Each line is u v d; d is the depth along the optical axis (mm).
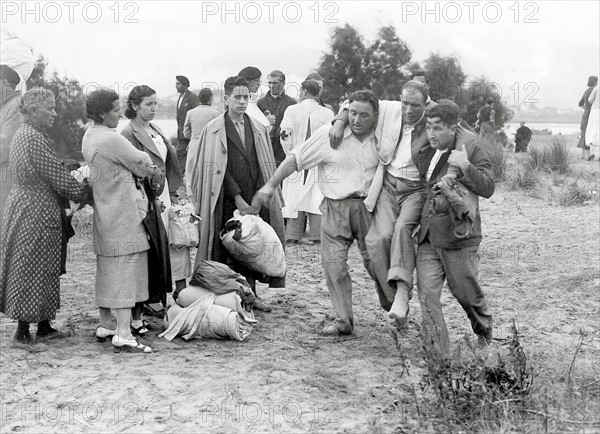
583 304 7977
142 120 7039
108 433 4926
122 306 6281
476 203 5953
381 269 6367
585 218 11969
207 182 7262
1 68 7191
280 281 7441
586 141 18922
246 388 5617
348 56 19953
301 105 10547
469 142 5910
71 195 6277
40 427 5012
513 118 25953
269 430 4957
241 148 7379
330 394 5516
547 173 15805
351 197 6586
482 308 6246
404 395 5457
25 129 6277
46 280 6328
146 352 6320
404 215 6199
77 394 5504
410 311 7660
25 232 6238
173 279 7344
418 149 6125
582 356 6289
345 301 6844
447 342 6082
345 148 6527
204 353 6363
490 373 5312
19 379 5758
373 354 6375
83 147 6332
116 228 6281
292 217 10766
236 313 6668
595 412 5133
